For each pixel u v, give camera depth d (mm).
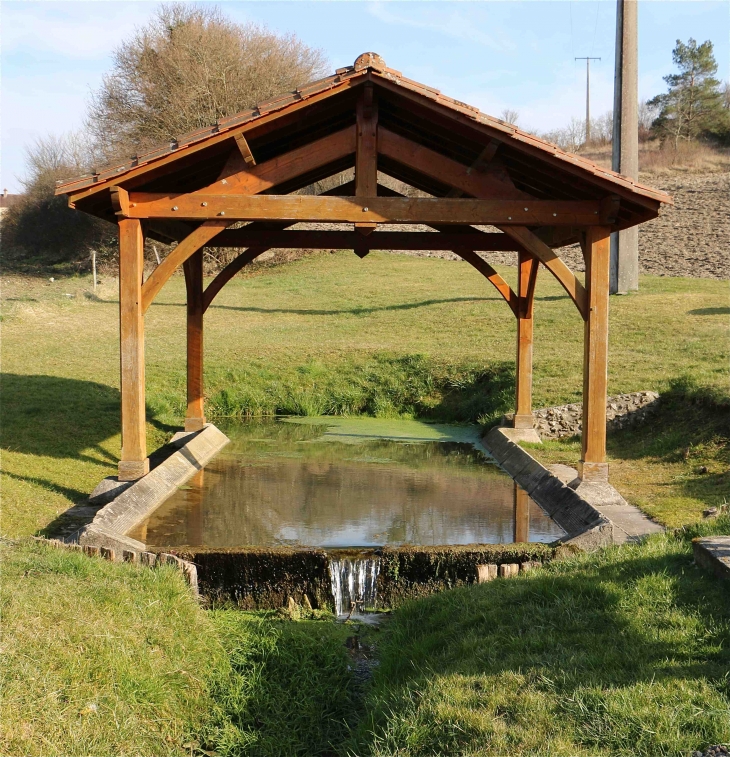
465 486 10492
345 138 8672
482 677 4562
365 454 12609
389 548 7273
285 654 5875
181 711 5020
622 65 20516
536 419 13391
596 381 9117
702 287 22969
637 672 4398
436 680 4656
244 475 11031
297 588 7148
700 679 4223
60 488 9547
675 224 34219
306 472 11266
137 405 9211
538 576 6211
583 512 8109
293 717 5207
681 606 5207
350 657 6047
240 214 8617
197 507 9273
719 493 9125
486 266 13133
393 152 8680
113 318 24406
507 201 8742
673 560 6043
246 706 5262
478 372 16438
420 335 20203
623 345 16703
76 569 6152
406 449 13055
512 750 3742
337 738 5016
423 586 7188
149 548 7176
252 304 26766
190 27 38094
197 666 5461
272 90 39531
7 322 22469
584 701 4090
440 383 16531
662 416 12867
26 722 4262
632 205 8898
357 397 16531
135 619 5566
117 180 8391
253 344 19844
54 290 30781
